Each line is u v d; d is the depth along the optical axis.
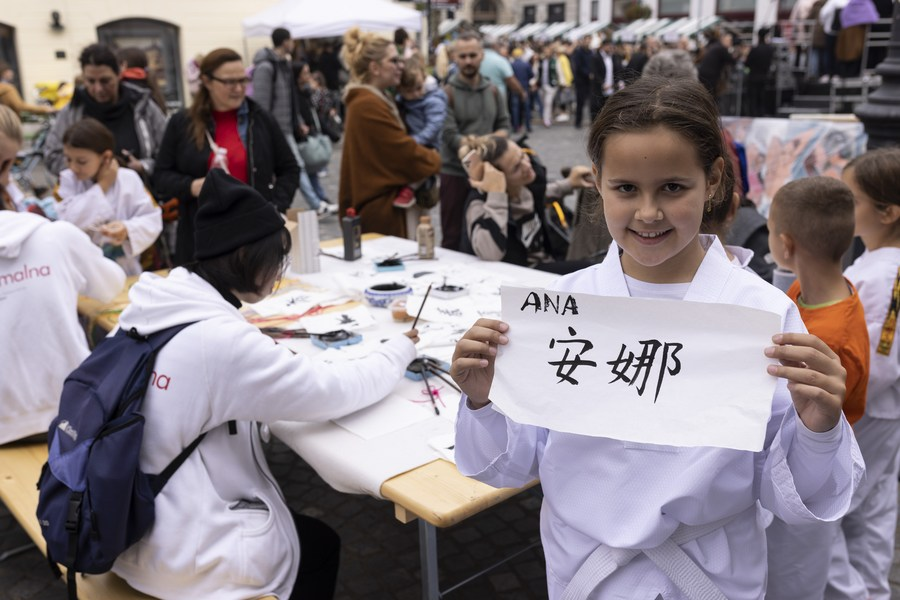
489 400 1.28
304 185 8.15
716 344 1.09
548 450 1.28
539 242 3.95
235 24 16.56
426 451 1.95
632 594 1.24
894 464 2.37
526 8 38.59
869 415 2.28
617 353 1.15
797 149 5.88
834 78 10.29
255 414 1.85
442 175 5.23
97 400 1.75
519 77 15.38
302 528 2.23
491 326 1.21
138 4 15.55
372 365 2.17
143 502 1.71
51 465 1.74
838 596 2.28
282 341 2.73
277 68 7.70
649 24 27.59
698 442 1.09
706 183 1.11
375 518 3.23
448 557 2.97
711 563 1.22
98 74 4.41
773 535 2.06
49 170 4.62
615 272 1.25
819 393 1.01
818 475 1.09
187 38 16.17
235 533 1.82
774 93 10.51
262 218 1.86
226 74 3.98
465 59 5.24
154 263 4.38
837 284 2.03
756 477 1.22
